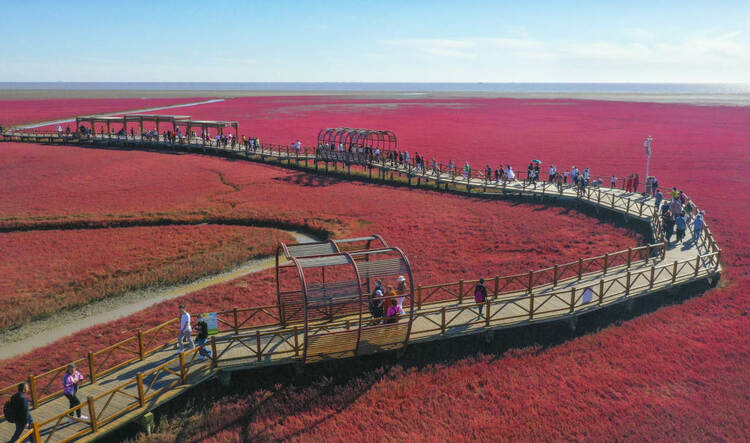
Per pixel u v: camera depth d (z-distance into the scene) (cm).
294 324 1723
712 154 6181
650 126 9744
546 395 1442
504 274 2412
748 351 1645
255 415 1356
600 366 1584
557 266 2062
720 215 3425
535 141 7531
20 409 1097
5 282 2347
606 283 2081
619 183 4525
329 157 5128
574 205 3697
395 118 11381
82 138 6956
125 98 19525
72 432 1170
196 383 1376
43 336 1889
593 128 9412
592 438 1248
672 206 2678
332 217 3491
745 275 2327
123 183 4553
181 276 2439
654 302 2047
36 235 3084
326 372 1562
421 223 3372
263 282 2362
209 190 4334
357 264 1510
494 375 1548
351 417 1357
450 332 1644
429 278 2373
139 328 1889
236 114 12106
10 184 4444
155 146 6550
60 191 4219
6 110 12350
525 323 1720
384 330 1522
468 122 10550
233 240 3031
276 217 3462
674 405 1372
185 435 1273
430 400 1425
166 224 3409
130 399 1300
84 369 1587
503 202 3903
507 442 1243
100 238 3045
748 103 18488
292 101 18888
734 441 1220
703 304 2017
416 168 4678
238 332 1673
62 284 2336
